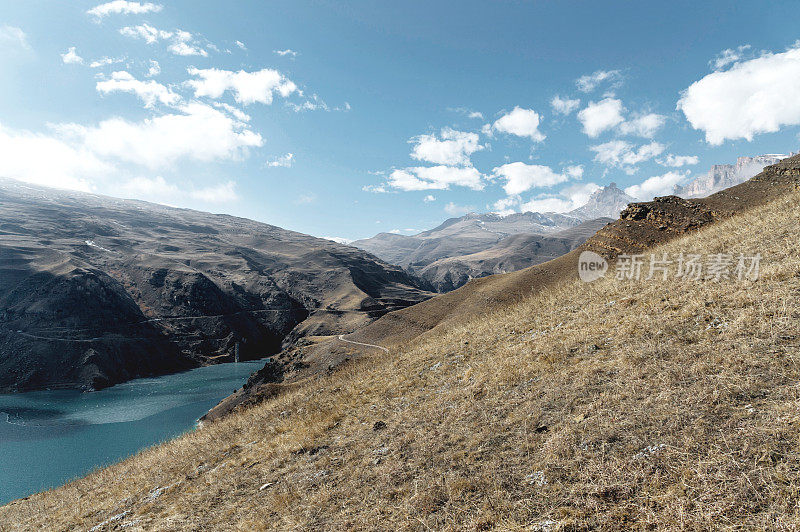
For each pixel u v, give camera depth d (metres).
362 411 14.36
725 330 9.10
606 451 6.56
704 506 4.84
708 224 52.12
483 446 8.36
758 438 5.50
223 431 19.83
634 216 61.84
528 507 6.05
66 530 12.89
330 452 11.40
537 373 11.07
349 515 7.72
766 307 9.29
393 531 6.72
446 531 6.18
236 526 8.81
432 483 7.61
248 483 11.45
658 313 11.92
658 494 5.33
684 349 8.91
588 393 8.75
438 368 16.38
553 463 6.81
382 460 9.56
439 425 10.27
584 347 11.63
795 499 4.44
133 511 12.34
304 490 9.48
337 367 51.94
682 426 6.37
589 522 5.34
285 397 23.75
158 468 16.84
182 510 10.98
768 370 6.96
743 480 4.95
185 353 176.50
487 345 17.11
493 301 55.47
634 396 7.85
